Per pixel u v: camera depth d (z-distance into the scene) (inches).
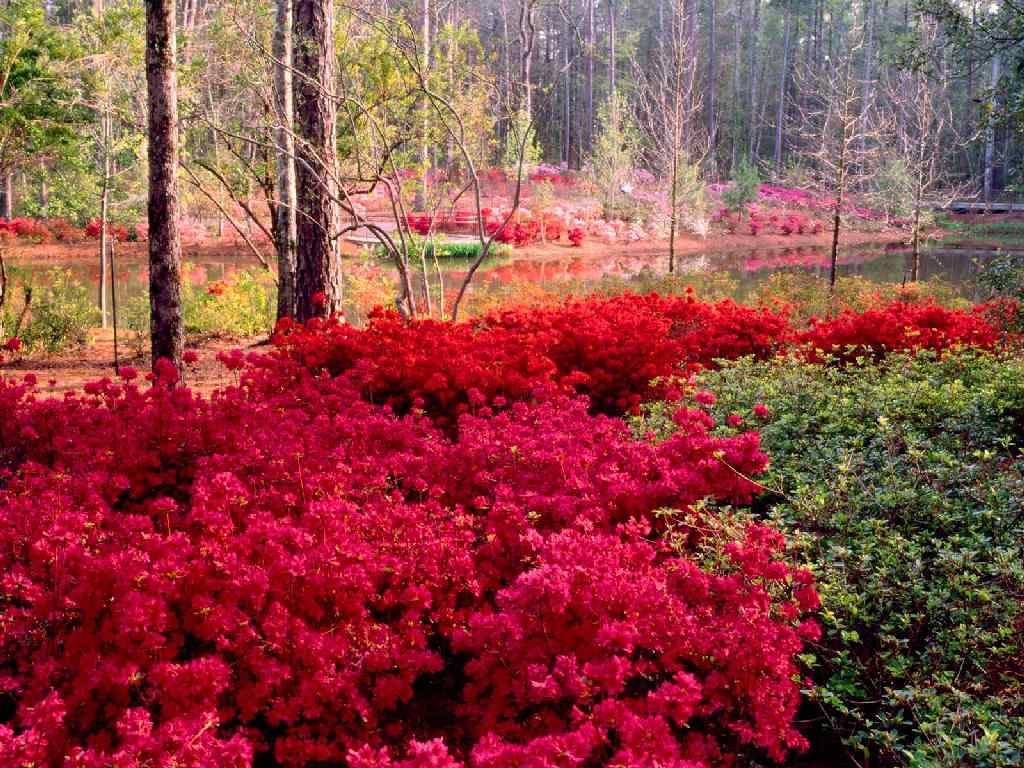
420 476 198.1
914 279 839.7
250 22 457.1
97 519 153.4
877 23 2539.4
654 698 104.3
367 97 465.1
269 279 644.1
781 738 115.0
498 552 159.3
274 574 134.0
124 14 574.9
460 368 279.4
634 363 325.1
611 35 1966.0
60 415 229.9
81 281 919.7
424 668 135.3
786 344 367.9
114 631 123.9
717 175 2306.8
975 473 201.9
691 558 164.9
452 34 466.3
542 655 117.7
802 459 228.5
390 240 387.9
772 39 2657.5
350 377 286.5
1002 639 144.8
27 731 98.0
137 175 978.7
